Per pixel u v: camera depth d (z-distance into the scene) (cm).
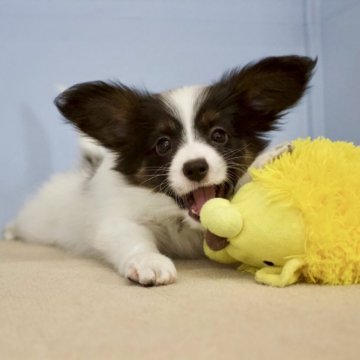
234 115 46
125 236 44
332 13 73
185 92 47
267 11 76
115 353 22
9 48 71
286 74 46
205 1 75
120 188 48
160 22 74
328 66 74
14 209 72
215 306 29
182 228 48
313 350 22
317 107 75
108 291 33
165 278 35
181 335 24
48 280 37
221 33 75
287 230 34
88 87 47
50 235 62
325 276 34
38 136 72
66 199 60
